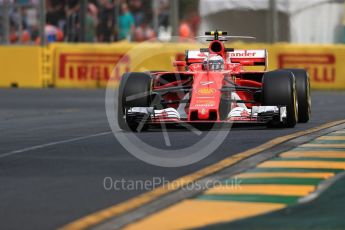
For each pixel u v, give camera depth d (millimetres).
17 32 116250
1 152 35500
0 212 23391
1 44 104750
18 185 27516
